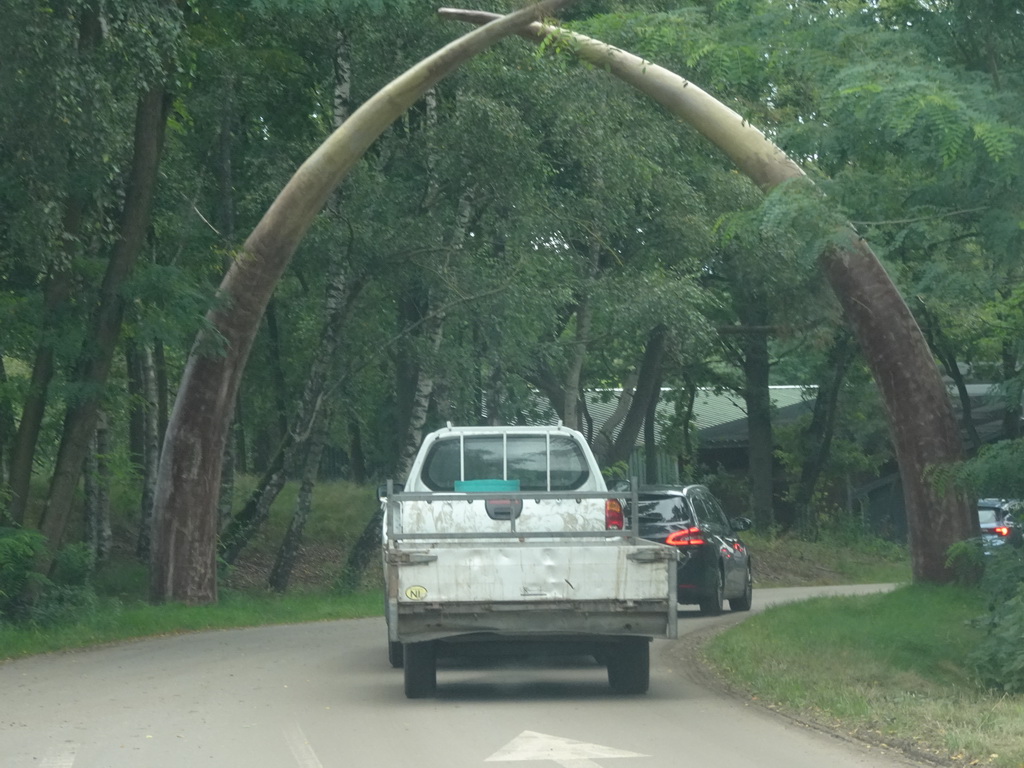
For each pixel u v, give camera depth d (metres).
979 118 9.36
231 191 23.23
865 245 12.02
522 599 10.23
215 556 20.73
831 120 10.73
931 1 10.98
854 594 20.34
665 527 19.08
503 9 22.14
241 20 21.97
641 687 10.94
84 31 16.45
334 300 23.56
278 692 11.17
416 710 10.06
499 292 22.95
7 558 15.93
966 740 8.04
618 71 17.23
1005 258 10.62
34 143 15.41
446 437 13.25
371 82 23.38
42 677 12.24
